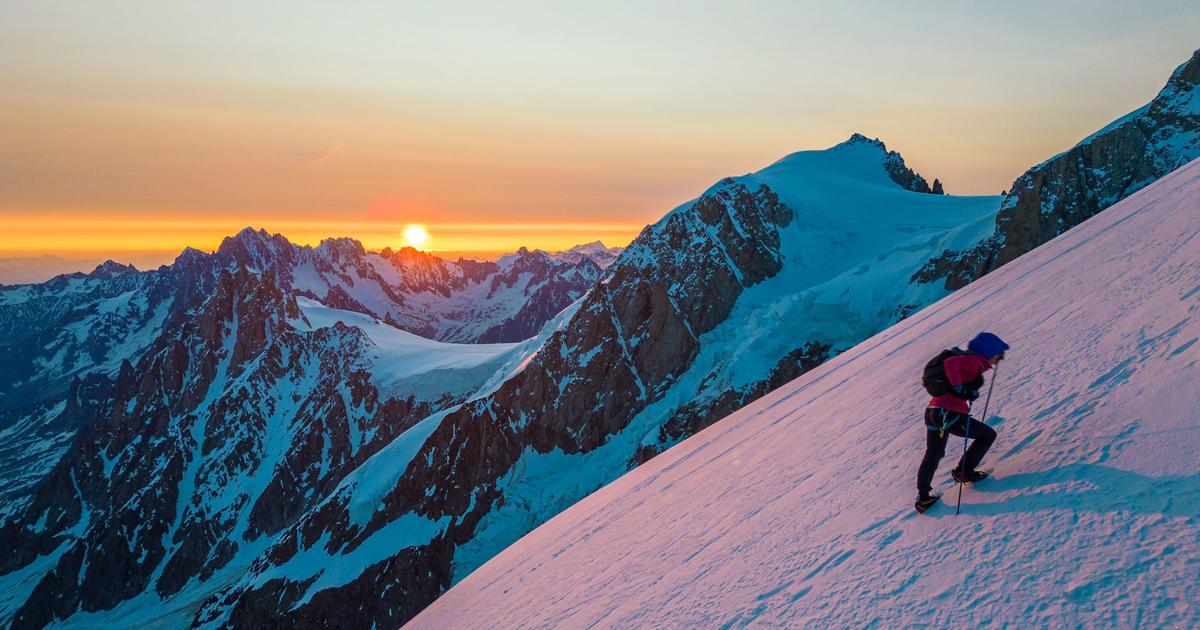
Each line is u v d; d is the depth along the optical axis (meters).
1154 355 6.98
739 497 10.66
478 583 17.00
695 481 13.98
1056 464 6.00
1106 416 6.36
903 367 13.30
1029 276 16.55
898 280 80.31
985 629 4.35
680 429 72.50
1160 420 5.70
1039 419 7.13
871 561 6.02
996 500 5.95
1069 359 8.45
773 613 6.05
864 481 8.14
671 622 7.27
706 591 7.56
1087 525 4.89
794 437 12.63
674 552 9.88
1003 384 8.94
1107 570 4.33
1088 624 3.95
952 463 7.22
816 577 6.30
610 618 8.63
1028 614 4.29
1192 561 4.01
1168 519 4.48
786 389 20.64
